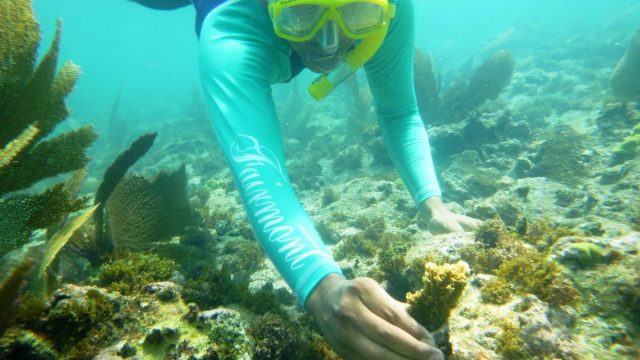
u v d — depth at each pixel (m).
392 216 1.56
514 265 0.60
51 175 0.67
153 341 0.51
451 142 2.02
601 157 1.77
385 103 0.80
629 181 1.38
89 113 8.69
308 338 0.64
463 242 0.70
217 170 2.95
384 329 0.32
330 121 4.11
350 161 2.30
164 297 0.60
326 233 1.51
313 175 2.31
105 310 0.53
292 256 0.40
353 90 3.07
